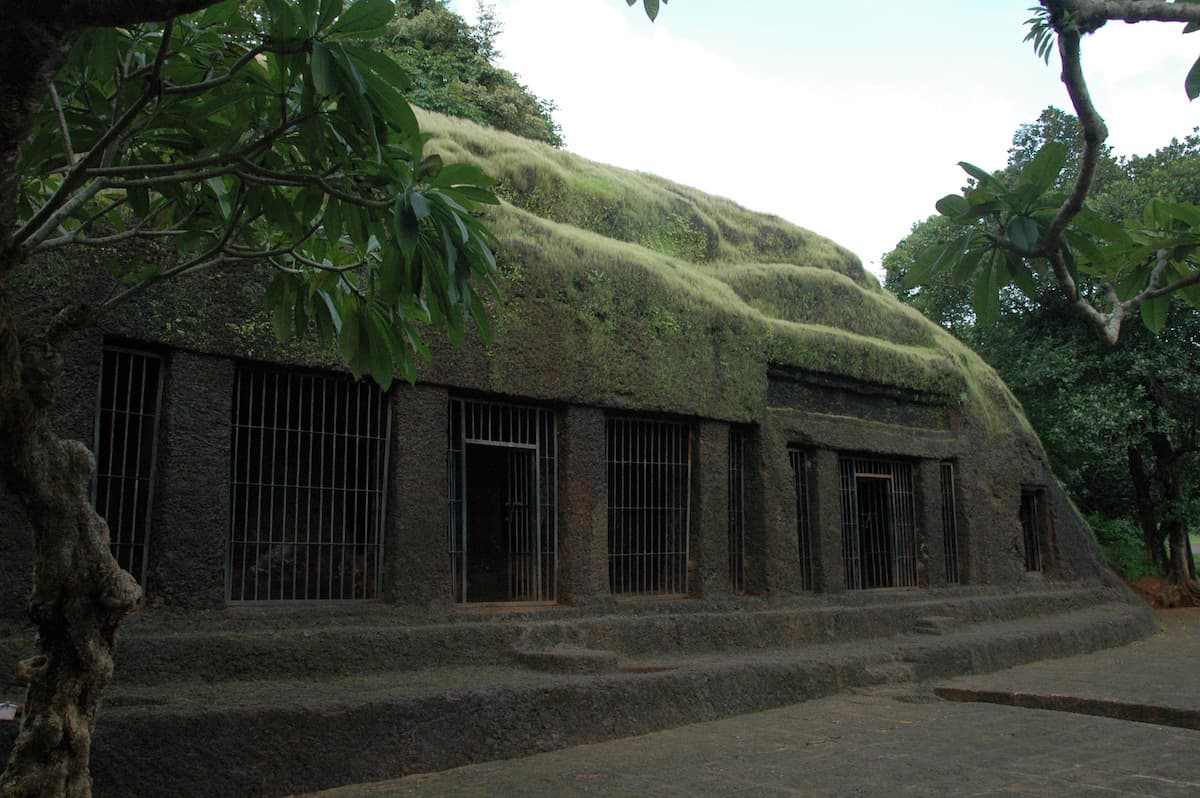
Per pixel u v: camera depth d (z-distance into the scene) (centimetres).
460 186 384
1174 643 1335
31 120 272
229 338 693
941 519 1305
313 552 836
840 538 1155
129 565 654
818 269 1347
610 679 700
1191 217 320
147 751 478
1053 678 968
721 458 1023
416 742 579
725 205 1462
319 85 315
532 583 877
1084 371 1789
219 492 682
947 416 1371
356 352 461
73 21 258
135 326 649
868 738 684
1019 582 1393
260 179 375
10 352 293
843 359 1188
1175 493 1934
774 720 756
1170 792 532
